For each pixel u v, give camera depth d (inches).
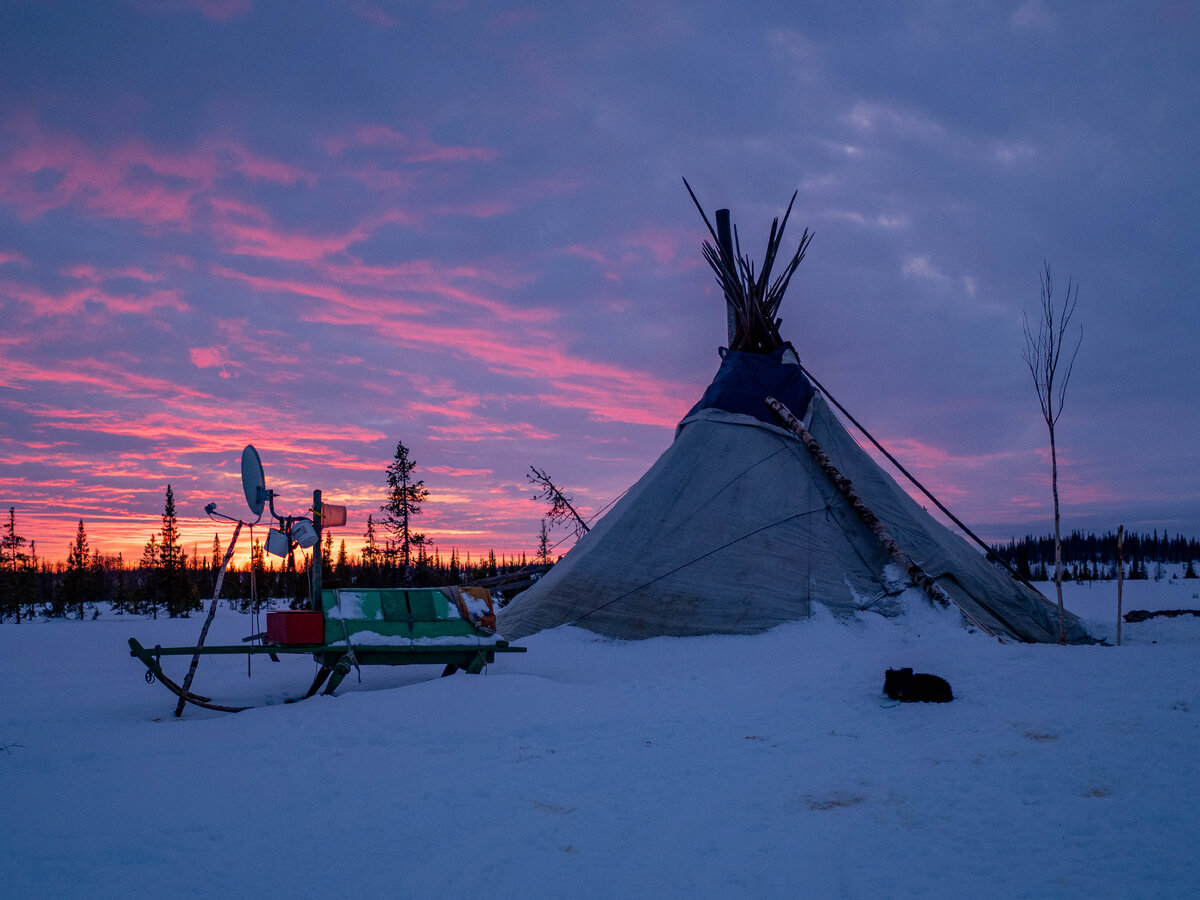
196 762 249.3
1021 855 167.3
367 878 165.9
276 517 374.6
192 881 163.8
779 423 575.8
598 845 183.2
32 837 186.2
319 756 256.8
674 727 294.0
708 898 154.3
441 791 221.1
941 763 235.0
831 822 192.5
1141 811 186.1
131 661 519.5
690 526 533.3
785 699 334.6
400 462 1348.4
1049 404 480.4
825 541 530.9
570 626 506.3
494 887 161.2
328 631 354.0
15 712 332.8
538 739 280.1
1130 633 541.3
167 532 1555.1
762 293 633.0
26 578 1587.1
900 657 408.2
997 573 570.6
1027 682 338.3
